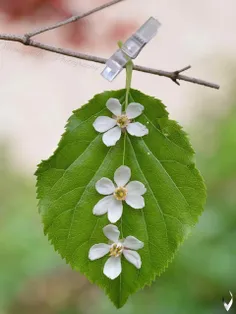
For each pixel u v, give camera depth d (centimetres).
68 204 25
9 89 163
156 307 83
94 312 90
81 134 25
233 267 82
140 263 25
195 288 83
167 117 25
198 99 107
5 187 118
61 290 101
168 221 25
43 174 25
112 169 25
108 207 25
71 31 90
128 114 25
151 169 25
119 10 98
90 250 25
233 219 86
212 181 90
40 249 99
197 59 130
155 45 155
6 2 85
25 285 100
